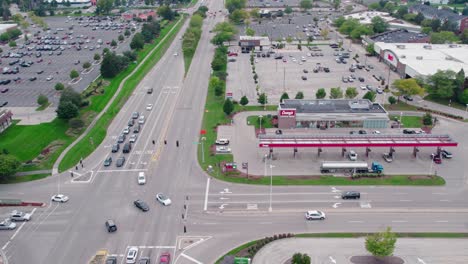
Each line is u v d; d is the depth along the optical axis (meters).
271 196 126.69
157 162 147.38
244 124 176.88
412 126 173.50
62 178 138.38
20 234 111.75
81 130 172.88
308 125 172.25
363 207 120.81
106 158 150.50
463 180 134.12
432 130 169.75
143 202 122.31
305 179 135.00
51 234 111.38
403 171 139.38
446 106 195.12
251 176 137.00
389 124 175.00
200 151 154.38
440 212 118.31
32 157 150.75
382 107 177.75
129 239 108.62
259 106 195.25
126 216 118.38
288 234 108.75
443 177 135.88
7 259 102.50
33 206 123.81
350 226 112.62
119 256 102.38
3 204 124.12
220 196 127.12
